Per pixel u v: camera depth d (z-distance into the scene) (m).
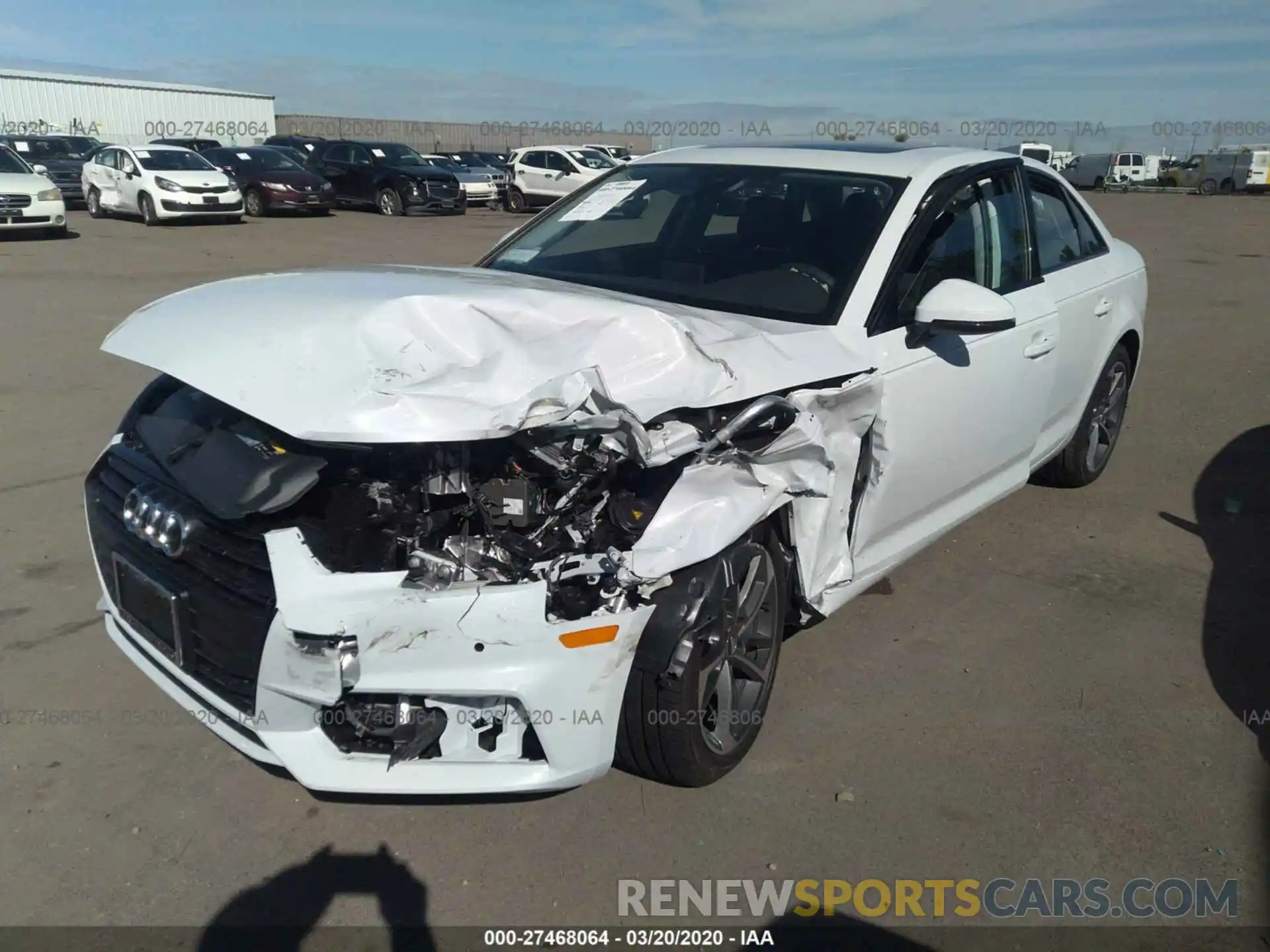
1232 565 4.67
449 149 43.91
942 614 4.15
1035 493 5.60
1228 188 40.84
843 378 3.18
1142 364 8.77
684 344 2.77
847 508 3.27
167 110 35.41
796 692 3.54
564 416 2.45
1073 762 3.19
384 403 2.44
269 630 2.44
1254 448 6.43
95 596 4.03
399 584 2.42
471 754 2.53
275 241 16.91
